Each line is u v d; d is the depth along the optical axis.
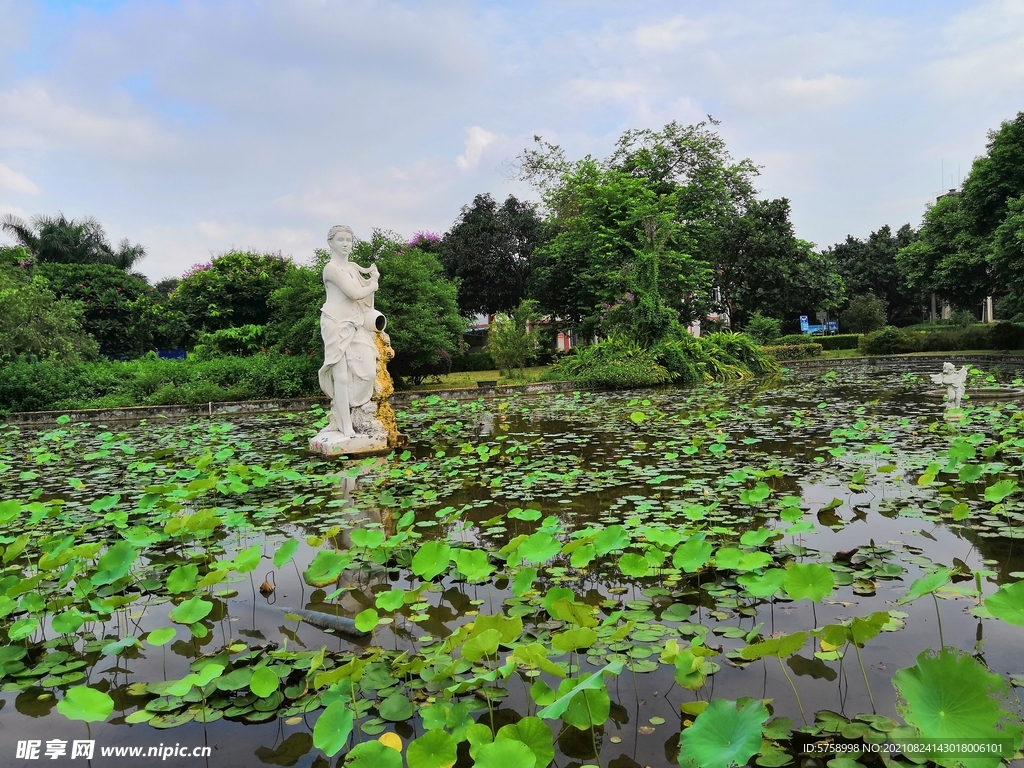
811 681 2.16
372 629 2.56
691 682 1.98
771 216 26.11
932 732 1.55
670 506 4.41
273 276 29.44
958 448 4.52
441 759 1.66
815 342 28.02
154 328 28.38
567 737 1.94
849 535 3.66
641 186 20.11
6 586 2.94
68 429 11.41
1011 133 18.00
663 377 16.09
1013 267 16.36
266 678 2.15
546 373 18.19
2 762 1.94
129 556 3.19
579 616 2.21
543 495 4.95
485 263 27.52
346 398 7.39
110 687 2.39
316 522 4.53
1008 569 3.05
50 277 27.97
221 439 9.12
